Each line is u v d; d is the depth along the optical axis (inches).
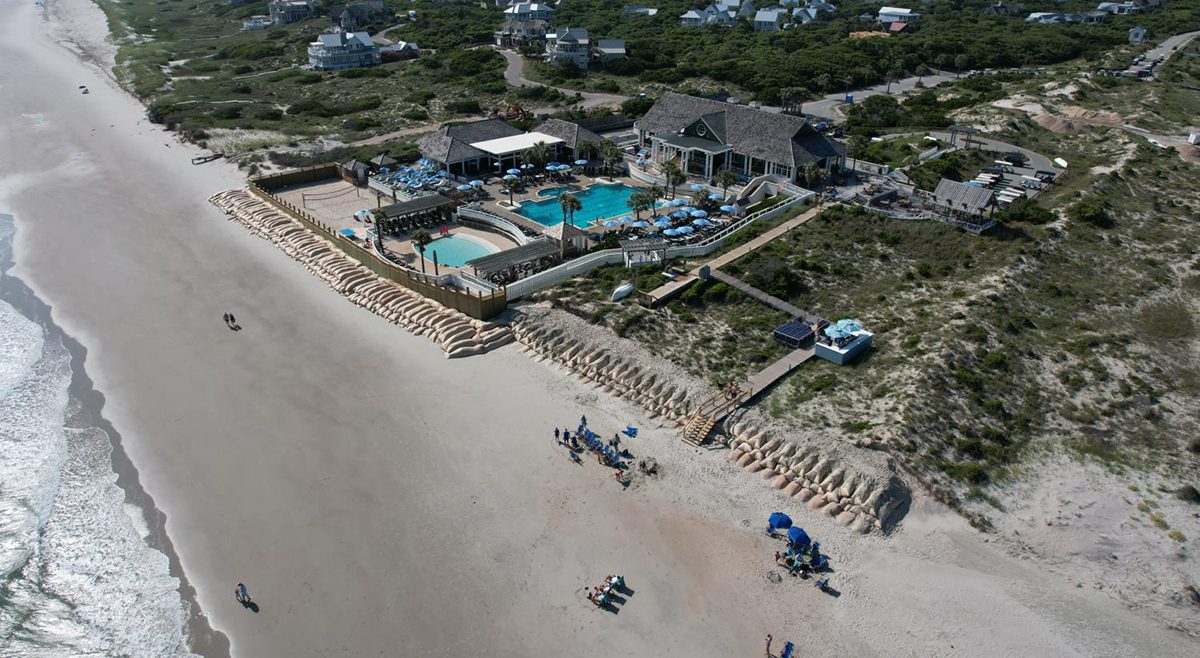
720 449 2134.6
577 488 2006.6
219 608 1678.2
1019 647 1572.3
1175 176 3850.9
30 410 2400.3
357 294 3117.6
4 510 1984.5
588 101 6195.9
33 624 1654.8
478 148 4375.0
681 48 7805.1
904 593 1690.5
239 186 4468.5
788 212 3506.4
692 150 4217.5
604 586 1686.8
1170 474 2004.2
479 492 1999.3
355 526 1895.9
